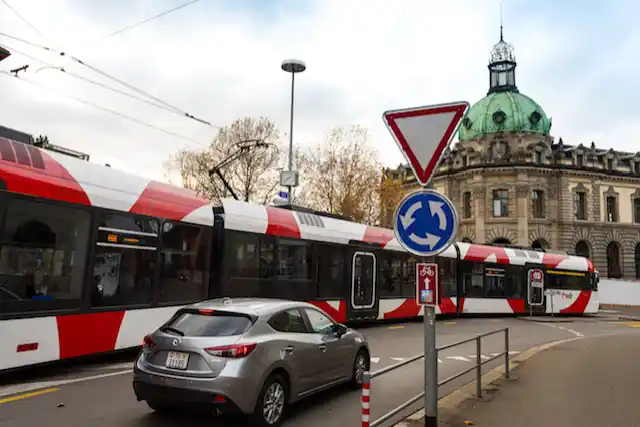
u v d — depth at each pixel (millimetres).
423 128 5945
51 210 8922
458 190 56688
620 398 8359
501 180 54156
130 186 10648
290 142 29359
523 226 53219
